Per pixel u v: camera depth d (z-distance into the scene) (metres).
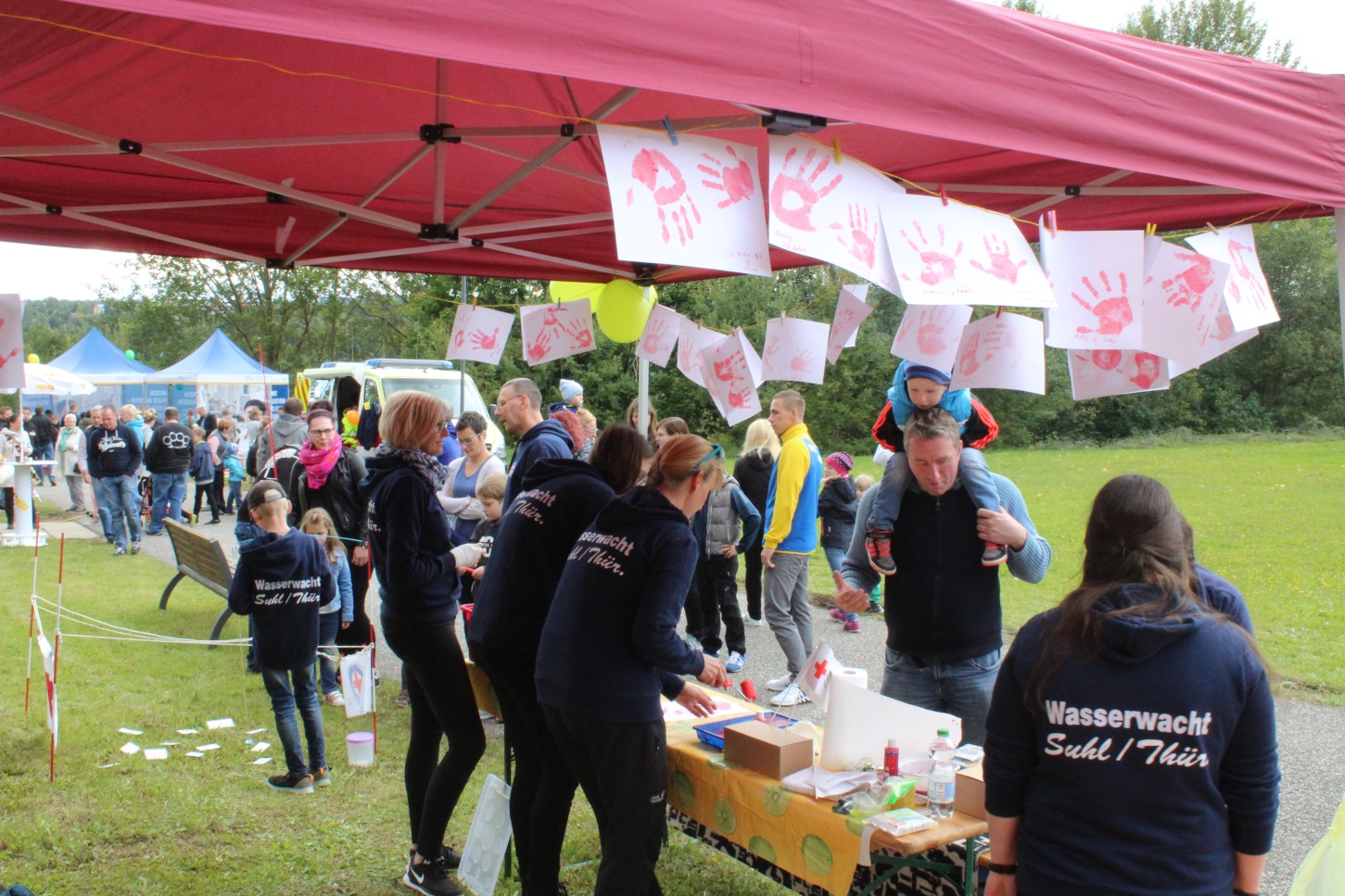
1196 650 1.74
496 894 3.53
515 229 4.82
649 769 2.71
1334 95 2.83
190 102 3.55
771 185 2.30
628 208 2.20
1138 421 33.31
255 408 15.62
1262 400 35.25
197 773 4.72
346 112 3.81
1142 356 3.32
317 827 4.13
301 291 34.25
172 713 5.61
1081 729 1.76
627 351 21.62
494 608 3.13
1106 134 2.49
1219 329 3.14
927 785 2.62
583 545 2.82
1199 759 1.72
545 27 1.89
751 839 2.79
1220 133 2.65
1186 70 2.62
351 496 5.98
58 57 3.03
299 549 4.45
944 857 2.59
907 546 3.07
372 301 34.41
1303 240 33.19
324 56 3.27
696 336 5.26
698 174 2.33
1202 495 18.09
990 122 2.36
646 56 1.99
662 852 3.85
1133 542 1.83
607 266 5.65
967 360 3.11
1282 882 3.70
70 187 4.19
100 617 8.00
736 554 6.48
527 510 3.16
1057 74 2.44
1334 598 9.30
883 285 2.45
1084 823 1.76
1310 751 5.10
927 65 2.29
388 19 1.75
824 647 3.19
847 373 24.61
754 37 2.10
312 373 17.08
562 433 4.24
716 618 6.70
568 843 3.95
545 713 2.84
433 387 14.88
